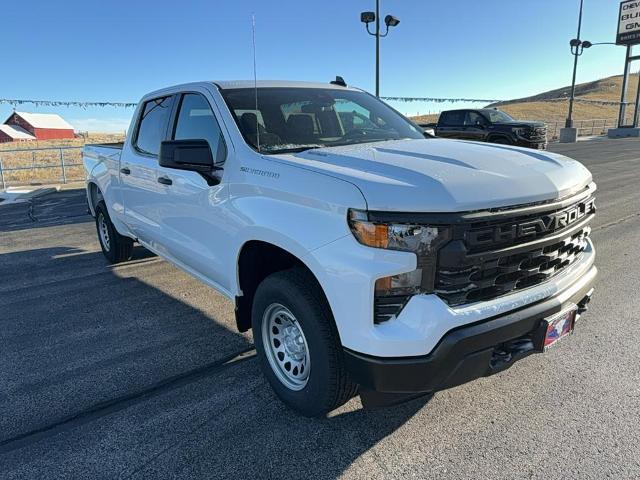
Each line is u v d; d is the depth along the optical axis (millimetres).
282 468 2631
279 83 4133
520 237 2523
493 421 2971
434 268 2359
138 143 4973
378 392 2457
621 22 36000
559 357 3695
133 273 6094
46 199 13555
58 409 3217
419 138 3947
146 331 4395
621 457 2633
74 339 4258
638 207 8852
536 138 17734
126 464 2691
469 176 2510
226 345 4090
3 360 3900
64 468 2670
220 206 3379
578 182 2920
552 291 2727
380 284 2365
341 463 2656
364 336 2396
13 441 2908
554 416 3002
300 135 3549
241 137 3344
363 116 4102
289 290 2791
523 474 2535
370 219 2355
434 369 2365
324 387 2736
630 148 22953
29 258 6961
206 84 3926
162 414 3133
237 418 3068
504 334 2508
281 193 2836
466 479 2516
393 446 2779
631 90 96312
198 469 2639
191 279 5801
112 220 5898
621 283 5152
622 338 3969
